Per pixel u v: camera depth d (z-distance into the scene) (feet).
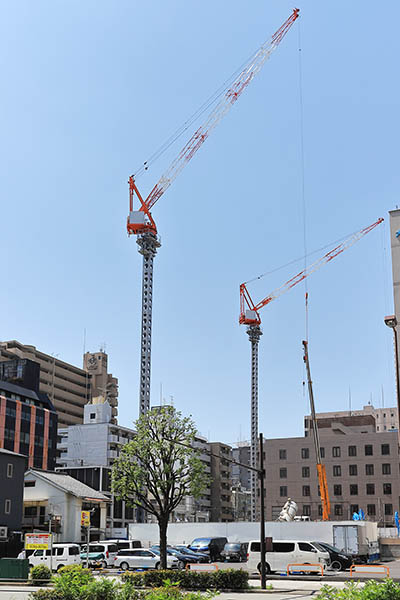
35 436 358.43
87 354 566.77
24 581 126.31
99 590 54.95
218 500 400.26
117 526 294.46
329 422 414.62
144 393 303.48
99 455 373.81
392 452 349.61
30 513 234.58
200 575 108.99
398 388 116.26
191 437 132.77
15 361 388.78
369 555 184.03
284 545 143.23
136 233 350.02
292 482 363.97
